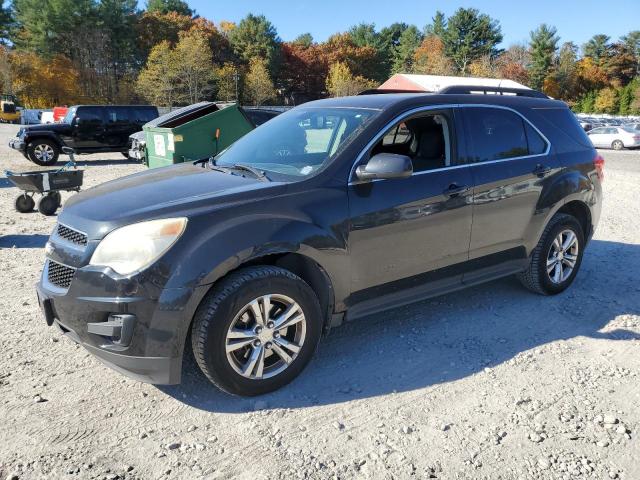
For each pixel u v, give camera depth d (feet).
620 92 315.17
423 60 331.16
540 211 15.26
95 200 11.19
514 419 10.19
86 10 271.69
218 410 10.48
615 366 12.26
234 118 37.83
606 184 42.98
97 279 9.68
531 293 16.88
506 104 15.05
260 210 10.57
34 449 9.25
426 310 15.52
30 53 255.50
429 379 11.69
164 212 10.02
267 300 10.44
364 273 11.98
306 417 10.26
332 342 13.46
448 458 9.09
